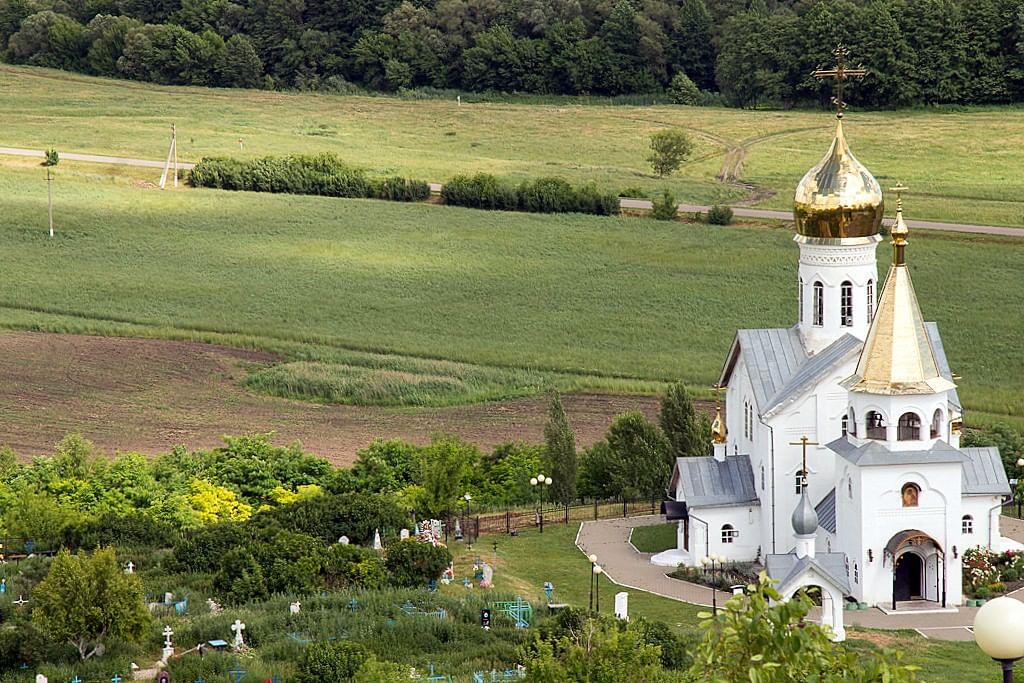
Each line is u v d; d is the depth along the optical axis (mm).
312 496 139375
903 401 118062
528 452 158125
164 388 198125
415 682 90500
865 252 129375
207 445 173375
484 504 150500
